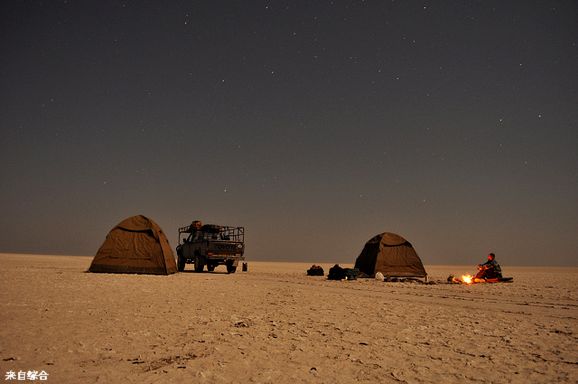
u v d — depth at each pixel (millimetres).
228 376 5047
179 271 28281
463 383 4941
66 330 7238
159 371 5184
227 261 26859
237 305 11000
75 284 14898
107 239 21875
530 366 5652
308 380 4973
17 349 5965
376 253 23453
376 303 12047
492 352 6395
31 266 27891
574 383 4957
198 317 8953
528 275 34188
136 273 21453
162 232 23594
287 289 15984
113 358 5691
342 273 22250
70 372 5051
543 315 10172
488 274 22234
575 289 18016
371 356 6090
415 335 7594
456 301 12875
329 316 9531
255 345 6613
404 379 5059
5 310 8953
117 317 8648
